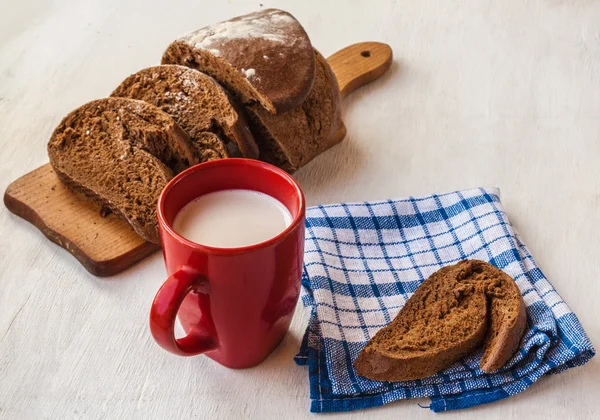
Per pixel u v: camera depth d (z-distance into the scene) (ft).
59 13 3.63
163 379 2.14
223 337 2.07
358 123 2.99
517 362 2.10
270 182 2.08
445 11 3.66
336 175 2.76
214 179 2.09
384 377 2.07
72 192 2.61
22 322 2.27
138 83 2.71
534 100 3.10
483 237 2.41
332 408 2.06
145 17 3.62
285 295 2.05
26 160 2.80
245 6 3.72
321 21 3.59
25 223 2.58
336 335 2.15
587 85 3.17
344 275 2.33
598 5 3.67
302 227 1.99
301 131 2.69
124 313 2.30
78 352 2.20
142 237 2.46
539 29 3.50
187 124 2.64
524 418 2.05
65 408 2.08
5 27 3.51
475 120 3.00
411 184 2.72
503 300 2.15
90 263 2.39
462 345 2.07
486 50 3.38
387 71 3.27
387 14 3.64
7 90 3.12
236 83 2.64
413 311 2.18
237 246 1.98
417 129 2.97
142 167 2.52
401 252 2.42
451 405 2.06
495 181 2.74
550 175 2.76
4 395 2.10
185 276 1.92
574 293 2.35
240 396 2.10
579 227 2.56
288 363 2.18
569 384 2.12
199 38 2.70
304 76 2.61
